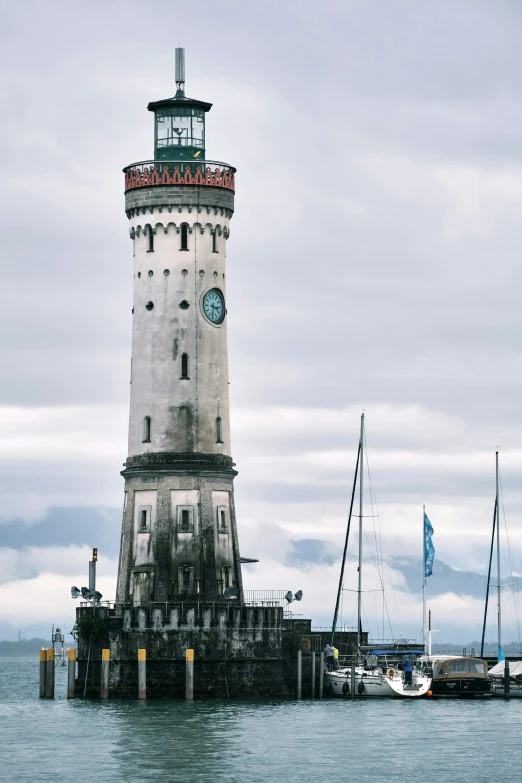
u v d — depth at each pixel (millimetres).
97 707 190875
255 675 198875
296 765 152750
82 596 199750
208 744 163750
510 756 158750
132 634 196625
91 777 146250
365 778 146625
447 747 164125
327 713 188625
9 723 180500
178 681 196375
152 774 147625
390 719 184625
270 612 199875
